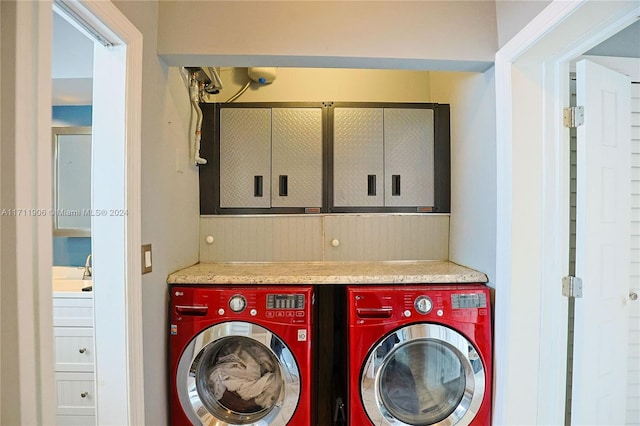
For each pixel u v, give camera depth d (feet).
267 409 4.82
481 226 5.19
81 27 3.28
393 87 7.38
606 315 4.66
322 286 6.65
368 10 4.60
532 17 3.91
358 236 6.57
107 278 3.67
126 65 3.66
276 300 4.69
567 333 4.61
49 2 2.48
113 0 3.42
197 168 6.32
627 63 5.08
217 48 4.48
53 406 2.50
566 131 4.51
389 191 6.54
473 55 4.65
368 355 4.65
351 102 6.54
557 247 4.50
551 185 4.49
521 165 4.43
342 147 6.51
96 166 3.67
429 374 4.88
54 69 6.05
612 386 4.77
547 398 4.55
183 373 4.66
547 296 4.51
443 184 6.54
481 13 4.66
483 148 5.10
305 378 4.65
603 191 4.58
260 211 6.49
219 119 6.48
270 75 7.09
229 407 4.89
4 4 2.24
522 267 4.46
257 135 6.48
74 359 5.52
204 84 6.44
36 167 2.40
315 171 6.52
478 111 5.25
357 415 4.63
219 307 4.66
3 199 2.23
